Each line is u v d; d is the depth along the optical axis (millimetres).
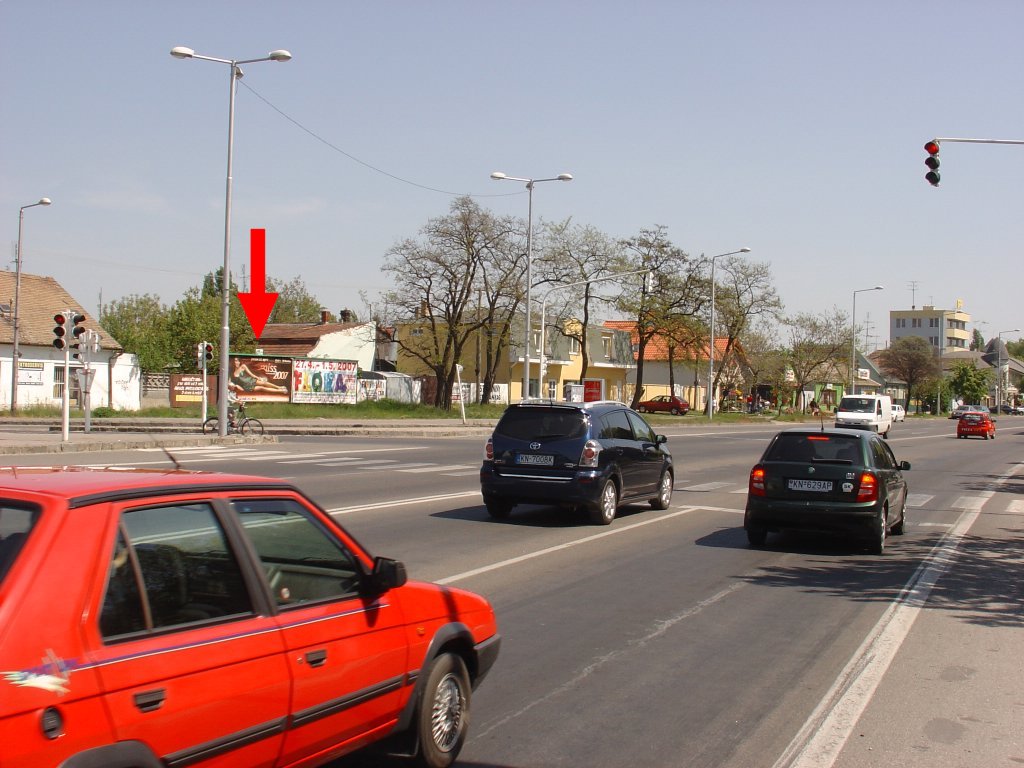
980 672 6668
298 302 110125
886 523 12273
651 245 66875
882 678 6473
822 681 6359
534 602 8539
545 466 13461
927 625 8086
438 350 56062
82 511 3105
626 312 67125
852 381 77500
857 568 10828
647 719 5516
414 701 4379
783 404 92812
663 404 75625
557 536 12461
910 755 5055
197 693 3189
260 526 3766
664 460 15922
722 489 19797
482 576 9617
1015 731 5461
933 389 116625
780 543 12602
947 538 13609
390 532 12297
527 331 39438
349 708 3904
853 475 11750
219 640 3340
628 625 7766
